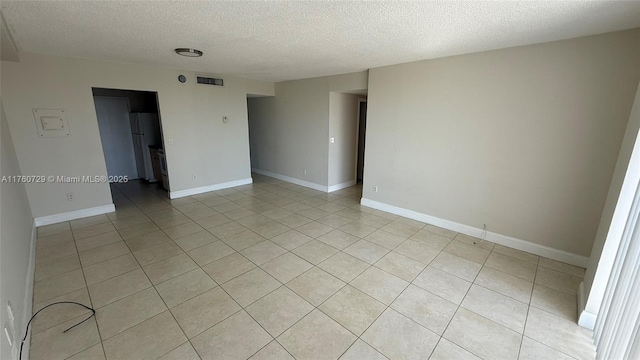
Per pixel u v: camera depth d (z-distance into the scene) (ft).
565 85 8.66
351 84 15.29
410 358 5.69
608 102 8.05
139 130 19.83
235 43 9.43
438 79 11.41
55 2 6.16
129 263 9.23
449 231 12.03
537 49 9.00
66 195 12.69
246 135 19.35
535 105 9.28
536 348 5.98
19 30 8.09
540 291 7.89
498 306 7.27
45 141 11.85
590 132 8.45
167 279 8.34
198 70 15.25
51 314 6.82
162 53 11.05
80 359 5.58
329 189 18.29
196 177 17.31
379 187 14.57
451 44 9.29
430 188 12.52
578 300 7.30
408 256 9.86
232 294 7.68
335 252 10.12
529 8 6.26
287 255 9.87
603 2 5.84
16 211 8.46
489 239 11.06
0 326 4.45
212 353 5.75
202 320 6.68
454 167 11.57
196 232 11.77
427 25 7.51
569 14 6.56
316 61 12.23
